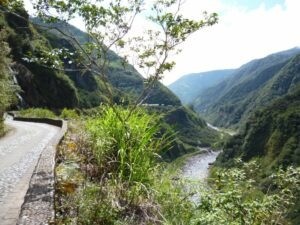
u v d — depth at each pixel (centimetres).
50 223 450
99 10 950
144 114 814
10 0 933
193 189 657
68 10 944
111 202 577
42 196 557
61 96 10538
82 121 1684
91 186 629
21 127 3192
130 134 760
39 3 934
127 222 563
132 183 689
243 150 12669
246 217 567
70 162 877
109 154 784
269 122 12694
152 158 769
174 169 739
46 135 2478
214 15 988
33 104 9188
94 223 532
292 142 10625
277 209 570
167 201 643
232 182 603
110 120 825
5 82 2705
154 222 588
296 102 12950
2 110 2708
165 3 984
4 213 653
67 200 591
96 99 13238
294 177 596
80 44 1005
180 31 988
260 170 648
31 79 9244
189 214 612
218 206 574
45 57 974
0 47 2608
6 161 1255
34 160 1289
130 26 991
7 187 849
